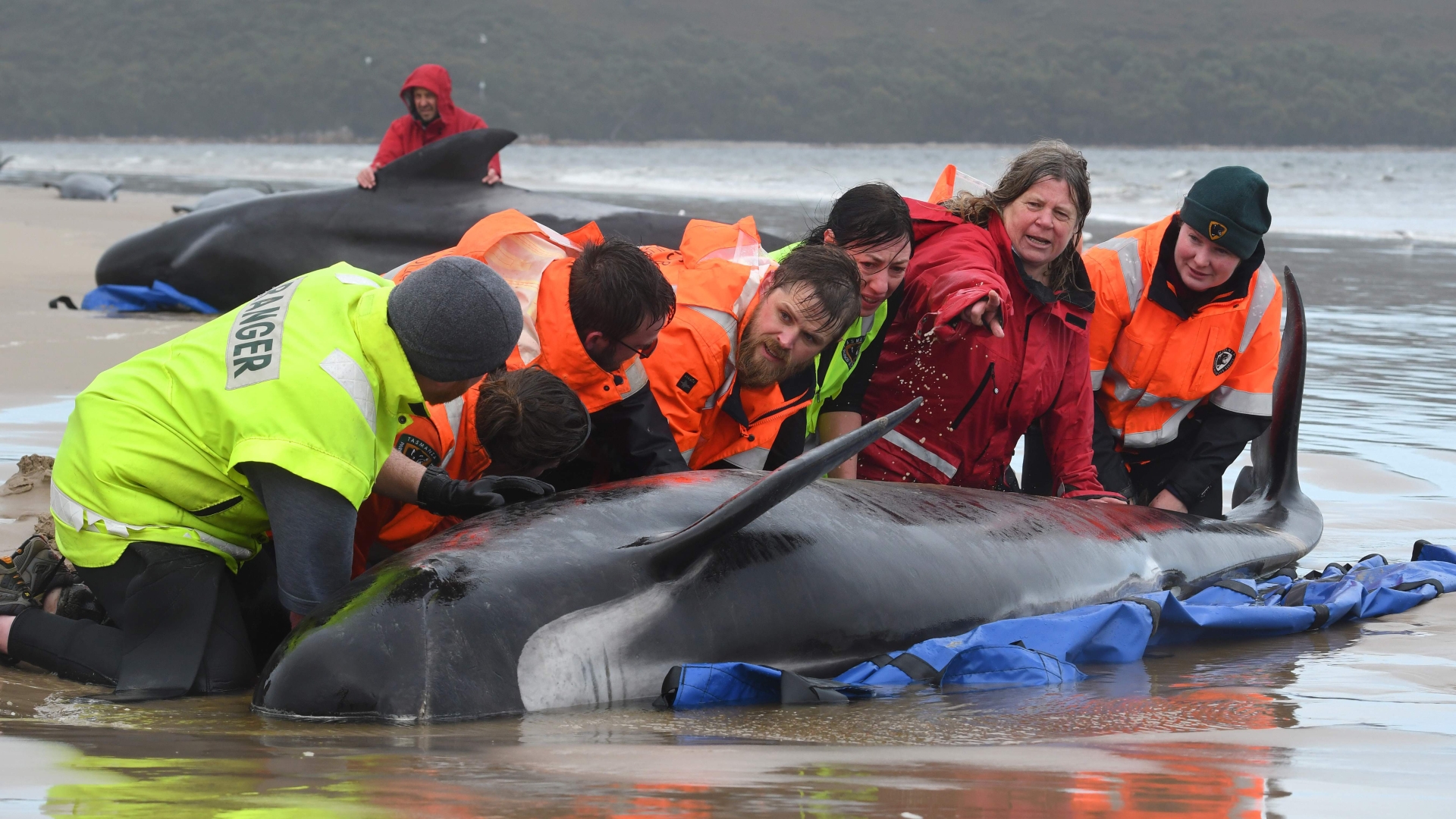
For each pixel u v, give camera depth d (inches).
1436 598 793.6
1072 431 881.5
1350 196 6382.9
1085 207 829.8
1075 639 649.6
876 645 625.9
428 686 515.5
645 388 690.8
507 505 621.0
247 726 505.7
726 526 564.4
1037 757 469.7
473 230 738.8
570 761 452.1
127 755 450.9
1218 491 975.0
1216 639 711.7
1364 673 636.1
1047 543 723.4
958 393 848.3
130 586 565.9
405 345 542.6
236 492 565.3
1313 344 1781.5
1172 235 915.4
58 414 1144.2
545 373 625.9
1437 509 1016.2
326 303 560.4
